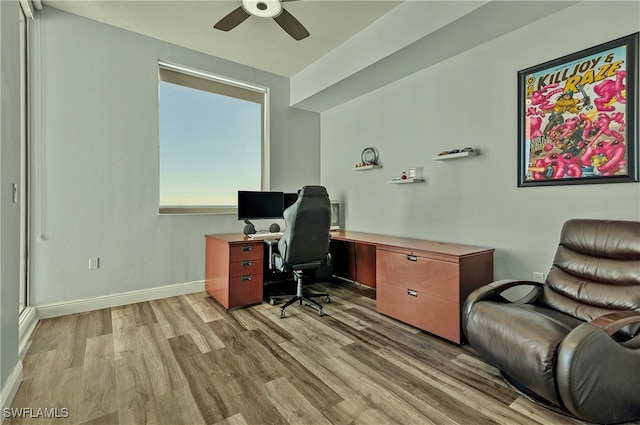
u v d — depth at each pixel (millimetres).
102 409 1578
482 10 2301
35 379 1825
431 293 2453
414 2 2734
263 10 2477
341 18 3064
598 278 1897
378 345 2305
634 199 2027
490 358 1789
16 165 1775
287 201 4078
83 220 2992
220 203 3984
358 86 3805
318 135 4887
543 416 1536
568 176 2311
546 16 2396
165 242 3469
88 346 2260
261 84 4238
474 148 2900
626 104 2037
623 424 1486
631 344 1510
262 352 2189
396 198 3701
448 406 1614
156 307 3137
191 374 1904
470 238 2947
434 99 3244
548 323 1616
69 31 2906
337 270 4316
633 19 2012
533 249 2521
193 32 3268
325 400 1661
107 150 3111
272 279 4051
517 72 2580
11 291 1674
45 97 2805
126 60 3209
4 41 1616
